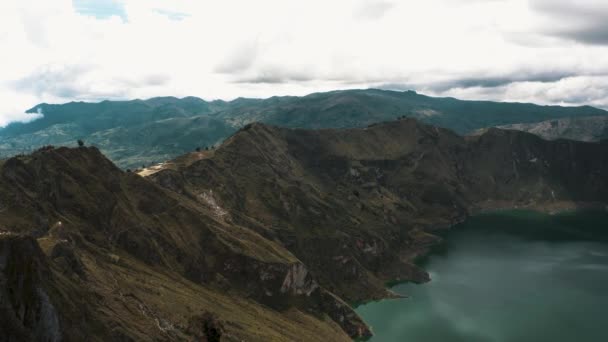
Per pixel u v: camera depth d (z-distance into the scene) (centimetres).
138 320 12400
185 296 17012
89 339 9881
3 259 8812
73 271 12600
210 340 14088
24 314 8600
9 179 16650
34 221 15712
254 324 18138
